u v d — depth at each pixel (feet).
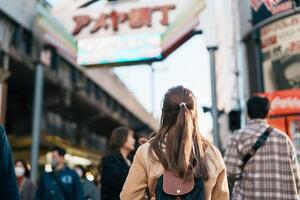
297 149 26.78
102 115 68.33
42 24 32.19
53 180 18.31
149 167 7.18
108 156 14.64
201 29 27.45
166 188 6.91
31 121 61.05
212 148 7.43
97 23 29.40
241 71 37.65
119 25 28.99
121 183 14.05
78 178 18.74
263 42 31.99
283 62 30.81
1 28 33.71
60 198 17.98
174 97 7.32
